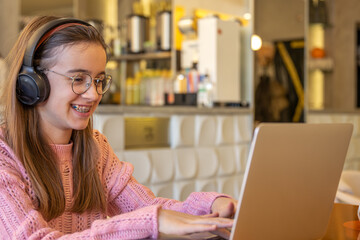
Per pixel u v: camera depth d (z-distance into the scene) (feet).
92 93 3.70
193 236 3.43
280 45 14.11
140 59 16.49
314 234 3.55
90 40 3.73
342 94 19.13
